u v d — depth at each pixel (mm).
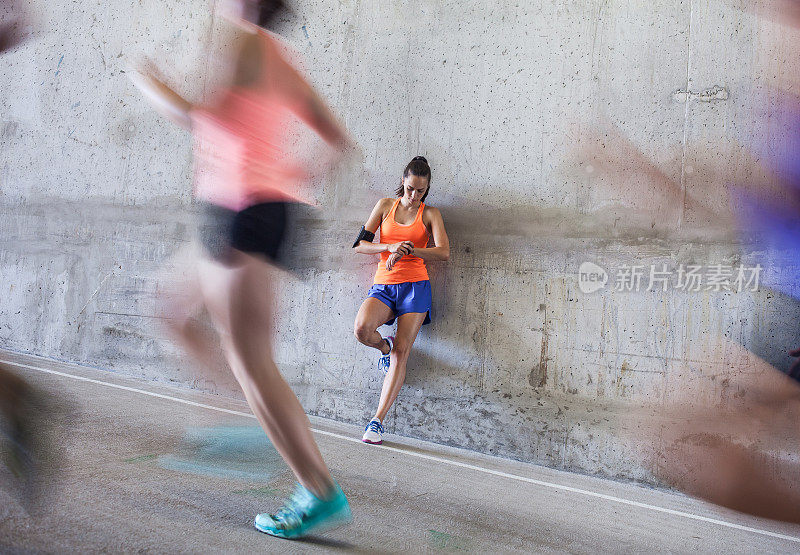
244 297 1824
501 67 4047
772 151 3395
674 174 3586
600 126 3770
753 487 3221
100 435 3076
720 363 3416
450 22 4207
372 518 2344
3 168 5863
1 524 1774
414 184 3926
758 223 3400
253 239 1839
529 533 2396
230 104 1938
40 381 4281
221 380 4633
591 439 3631
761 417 3295
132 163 5289
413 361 4137
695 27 3588
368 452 3531
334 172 4445
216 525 2025
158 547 1768
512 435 3832
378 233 4176
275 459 2980
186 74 5023
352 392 4289
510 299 3920
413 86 4293
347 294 4352
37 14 5812
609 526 2639
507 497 2926
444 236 3943
